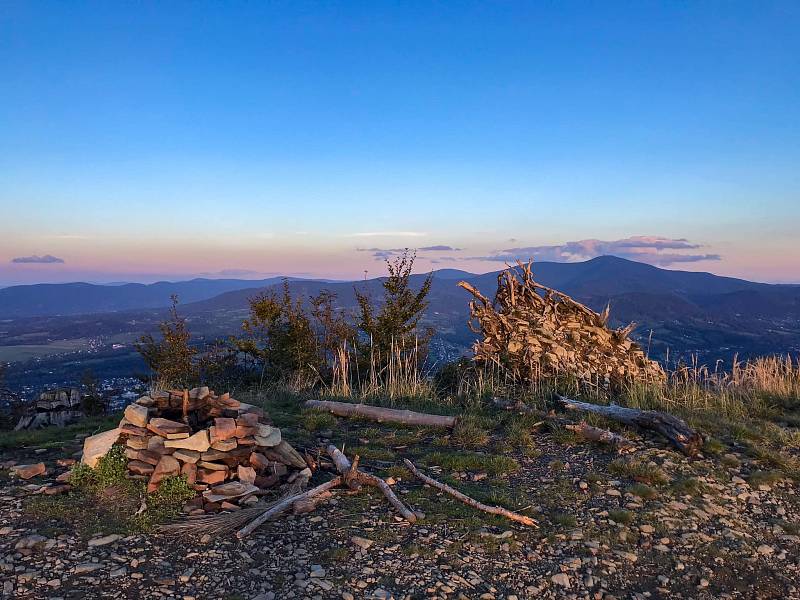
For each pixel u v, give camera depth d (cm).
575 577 474
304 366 1323
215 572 449
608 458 745
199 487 586
